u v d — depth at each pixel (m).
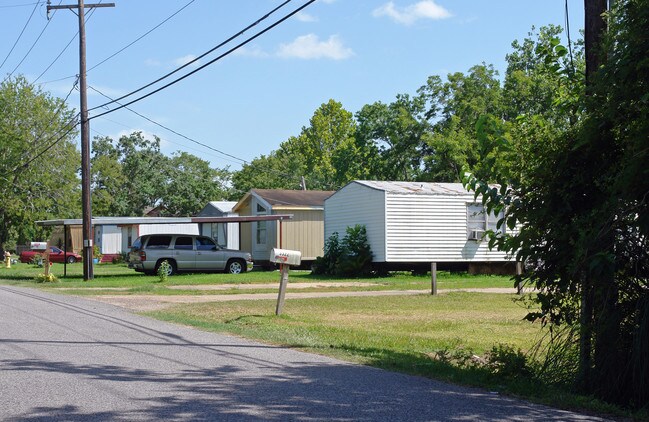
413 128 51.91
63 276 33.12
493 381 8.51
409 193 30.00
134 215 77.50
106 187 75.94
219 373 8.77
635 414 7.08
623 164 7.94
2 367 9.04
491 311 17.19
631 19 7.98
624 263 7.94
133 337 12.14
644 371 7.45
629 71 7.93
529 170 8.88
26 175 56.19
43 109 56.81
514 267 30.97
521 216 8.90
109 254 55.62
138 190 78.12
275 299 20.16
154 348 10.86
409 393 7.77
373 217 30.31
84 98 28.97
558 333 8.76
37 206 57.19
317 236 36.97
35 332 12.68
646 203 7.69
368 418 6.57
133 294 22.22
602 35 8.57
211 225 45.62
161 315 15.77
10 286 27.22
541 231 8.75
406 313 16.78
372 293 22.23
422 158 52.19
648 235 7.74
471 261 30.92
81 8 28.69
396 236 29.77
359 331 13.20
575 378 8.18
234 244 43.25
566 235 8.38
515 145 9.00
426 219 30.23
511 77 47.81
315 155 96.06
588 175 8.55
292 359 9.98
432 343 11.79
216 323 14.37
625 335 7.84
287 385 8.06
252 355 10.30
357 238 30.39
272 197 37.28
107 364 9.32
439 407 7.12
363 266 30.12
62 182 58.66
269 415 6.61
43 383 8.01
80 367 9.07
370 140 56.00
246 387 7.91
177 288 24.34
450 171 47.41
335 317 15.84
